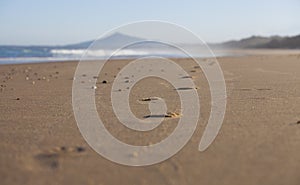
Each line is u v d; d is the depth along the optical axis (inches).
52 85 224.1
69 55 857.5
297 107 128.6
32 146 86.4
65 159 77.7
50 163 75.4
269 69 324.5
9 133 98.9
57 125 107.7
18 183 66.4
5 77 291.0
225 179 66.3
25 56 795.4
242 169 70.2
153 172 70.7
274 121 106.8
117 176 69.2
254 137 90.0
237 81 222.7
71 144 88.0
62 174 70.1
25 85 227.9
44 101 156.4
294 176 66.3
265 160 74.0
